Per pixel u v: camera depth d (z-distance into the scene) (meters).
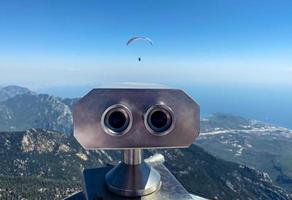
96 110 0.62
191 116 0.64
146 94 0.63
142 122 0.63
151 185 0.66
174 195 0.66
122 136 0.63
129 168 0.66
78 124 0.62
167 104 0.64
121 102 0.62
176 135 0.64
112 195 0.66
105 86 0.64
